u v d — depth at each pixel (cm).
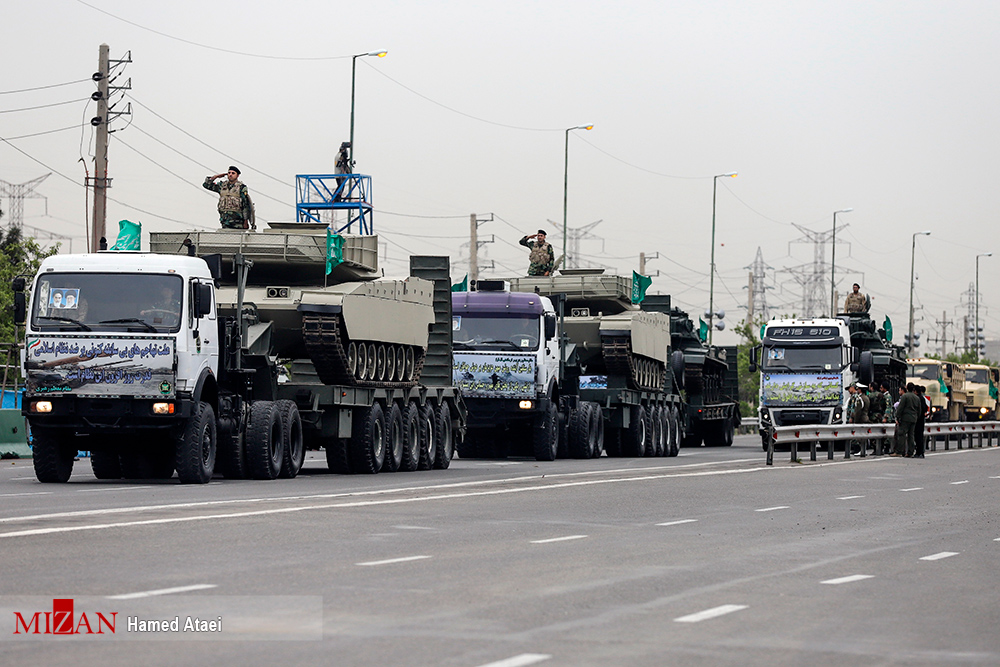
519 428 9588
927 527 4647
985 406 18800
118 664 2100
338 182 10831
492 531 4141
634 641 2364
